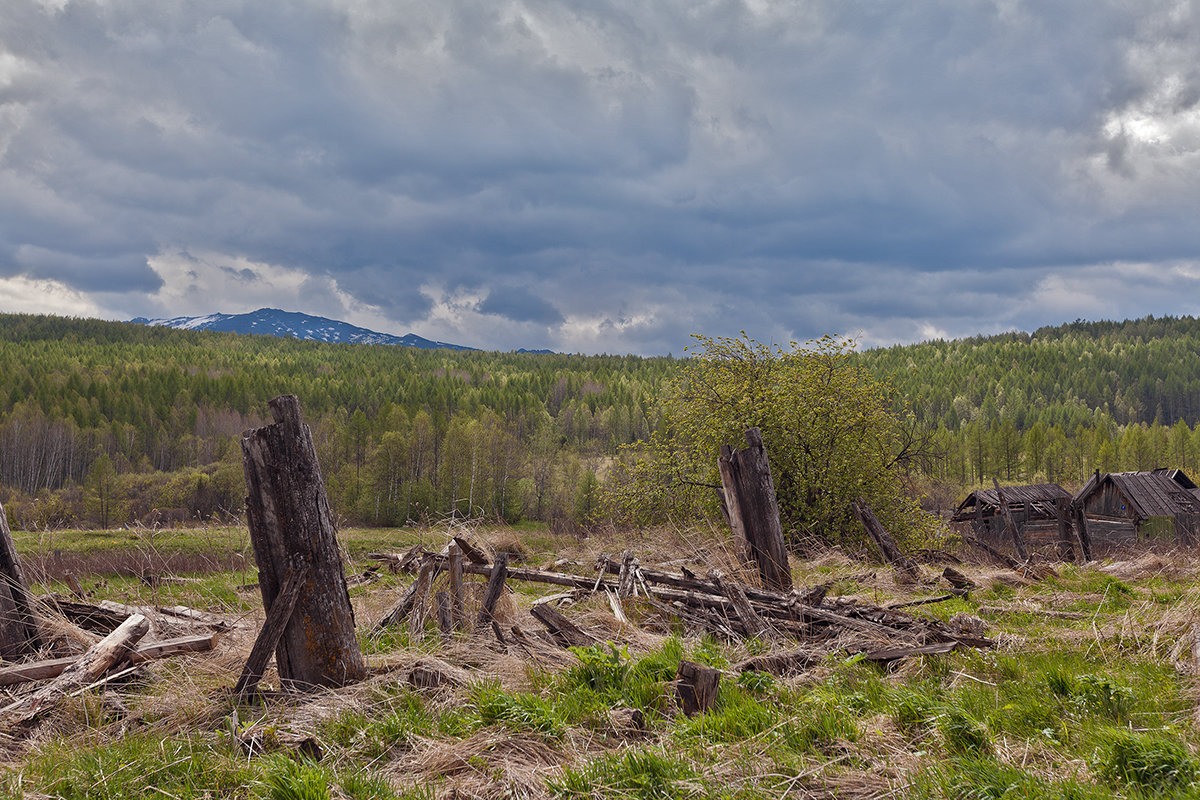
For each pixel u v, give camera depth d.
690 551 11.30
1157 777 3.48
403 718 4.57
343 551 11.45
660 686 5.04
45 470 84.69
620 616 7.37
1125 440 106.50
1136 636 6.38
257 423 107.25
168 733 4.59
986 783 3.47
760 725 4.40
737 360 18.78
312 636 5.21
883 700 4.86
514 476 68.81
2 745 4.49
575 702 4.78
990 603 9.02
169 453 93.81
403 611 7.70
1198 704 4.63
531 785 3.66
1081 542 17.75
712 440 18.08
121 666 5.60
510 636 6.50
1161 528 29.53
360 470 77.50
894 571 11.91
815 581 10.66
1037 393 151.88
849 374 17.89
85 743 4.49
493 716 4.54
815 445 17.11
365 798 3.58
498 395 133.00
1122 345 192.38
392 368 190.38
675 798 3.45
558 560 12.54
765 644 6.61
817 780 3.66
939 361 196.38
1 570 6.31
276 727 4.48
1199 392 155.12
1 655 6.11
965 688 5.07
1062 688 4.96
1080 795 3.31
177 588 11.23
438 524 11.81
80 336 191.25
